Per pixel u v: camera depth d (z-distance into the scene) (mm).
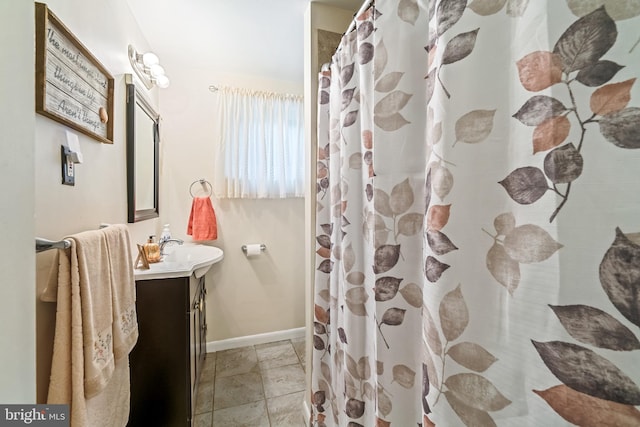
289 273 2400
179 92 2082
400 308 752
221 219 2207
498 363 456
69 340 655
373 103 833
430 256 556
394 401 746
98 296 759
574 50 364
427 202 580
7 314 359
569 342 369
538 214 404
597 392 344
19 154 384
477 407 480
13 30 371
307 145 1468
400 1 738
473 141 489
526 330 419
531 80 413
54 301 680
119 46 1238
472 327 491
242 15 1503
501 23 455
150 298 1217
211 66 2092
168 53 1905
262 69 2141
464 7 498
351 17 1451
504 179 451
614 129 330
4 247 355
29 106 405
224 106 2152
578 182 361
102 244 799
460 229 506
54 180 746
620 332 325
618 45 327
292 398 1647
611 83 332
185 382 1248
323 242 1295
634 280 315
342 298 1072
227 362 2027
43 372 692
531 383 413
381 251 781
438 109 538
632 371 316
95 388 688
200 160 2146
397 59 743
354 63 1015
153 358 1217
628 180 320
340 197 1132
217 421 1462
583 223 357
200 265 1429
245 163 2197
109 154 1112
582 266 358
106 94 1040
